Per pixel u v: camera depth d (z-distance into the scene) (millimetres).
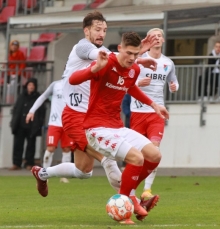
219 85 45719
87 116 20500
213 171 44156
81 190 32656
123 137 20375
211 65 45719
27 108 46344
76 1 58500
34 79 46375
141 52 21453
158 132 29469
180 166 46406
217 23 49906
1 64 51062
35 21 50094
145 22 47531
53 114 35781
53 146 35844
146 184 29172
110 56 20016
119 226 19250
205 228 19047
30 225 19859
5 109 50344
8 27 51562
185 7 48250
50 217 21984
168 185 34969
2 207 25156
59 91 35656
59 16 49219
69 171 22984
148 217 21750
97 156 21641
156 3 55094
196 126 46125
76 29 49875
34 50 55625
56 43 52875
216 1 52969
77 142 22047
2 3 61375
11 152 50406
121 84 20156
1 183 37031
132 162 19828
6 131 50344
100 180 39156
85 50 21297
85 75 19500
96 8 51719
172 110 46406
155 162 20609
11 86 50812
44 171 23531
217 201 26875
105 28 22172
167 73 30234
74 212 23375
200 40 53281
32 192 31688
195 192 30922
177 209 24078
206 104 45938
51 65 51969
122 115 48688
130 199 19984
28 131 46812
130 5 55500
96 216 22203
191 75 46188
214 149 45969
